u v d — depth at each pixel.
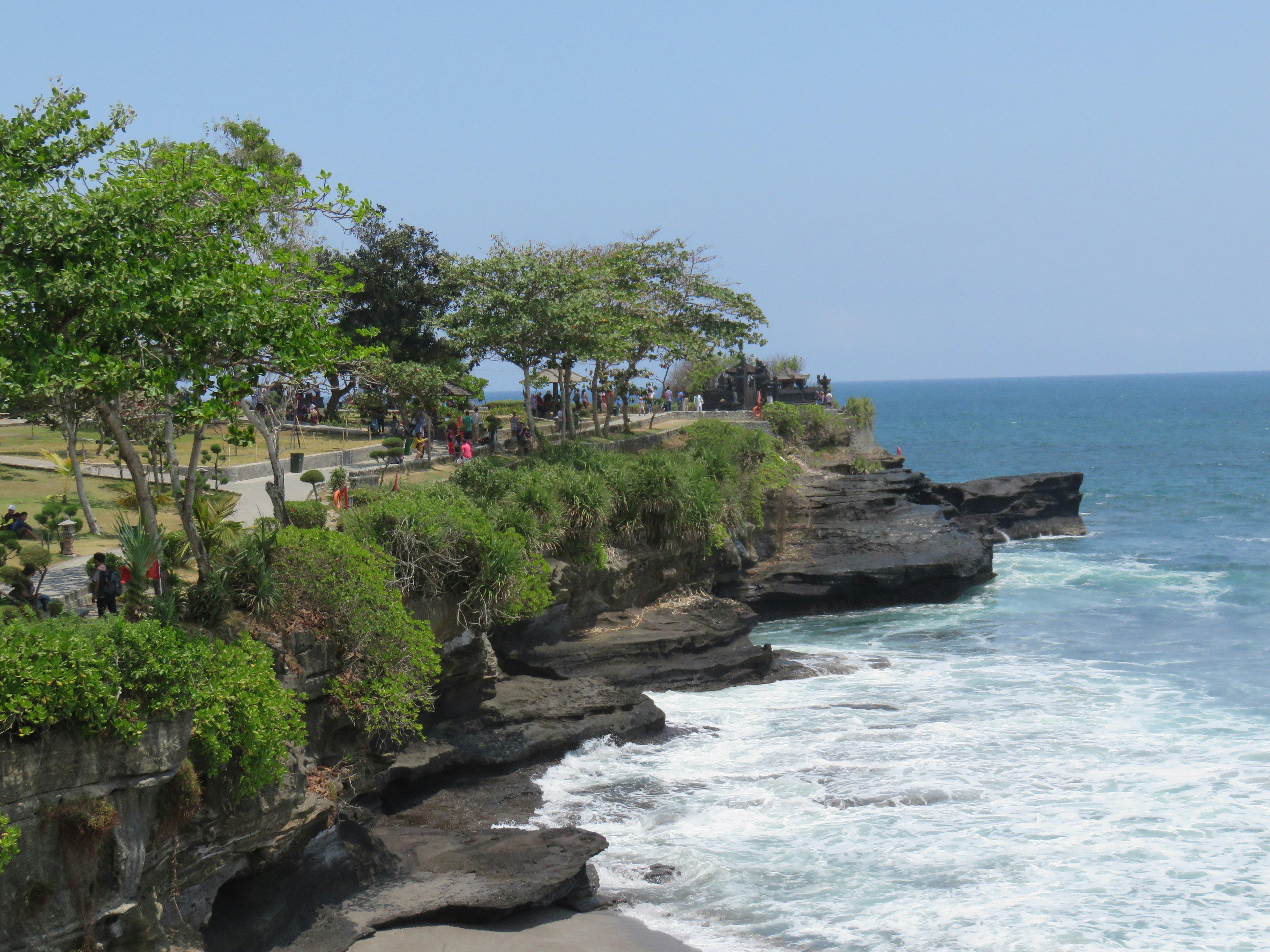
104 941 16.22
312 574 23.00
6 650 15.26
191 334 19.22
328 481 43.94
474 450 53.38
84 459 51.09
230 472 44.72
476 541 28.22
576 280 49.44
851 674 37.75
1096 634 43.16
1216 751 29.08
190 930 17.56
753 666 37.12
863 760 29.00
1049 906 21.22
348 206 25.73
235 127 47.06
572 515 36.75
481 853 22.45
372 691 23.12
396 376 29.25
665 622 39.16
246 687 18.23
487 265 47.47
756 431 59.41
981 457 141.38
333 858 20.75
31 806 15.26
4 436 59.12
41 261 18.25
